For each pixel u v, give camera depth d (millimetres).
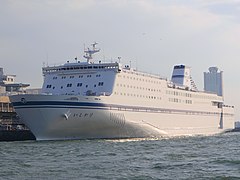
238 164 47250
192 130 129500
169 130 116000
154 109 108062
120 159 53156
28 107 82438
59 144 77250
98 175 40000
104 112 88875
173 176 39344
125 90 96562
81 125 86375
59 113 82250
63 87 97438
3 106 124875
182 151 64750
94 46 101375
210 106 142375
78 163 49062
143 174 40594
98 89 93938
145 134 105250
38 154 59938
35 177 39188
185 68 144500
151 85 107250
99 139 92125
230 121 160250
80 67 97625
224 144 81688
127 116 96562
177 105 120250
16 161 51438
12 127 122375
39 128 83688
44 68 101062
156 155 58219
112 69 94938
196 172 41719
